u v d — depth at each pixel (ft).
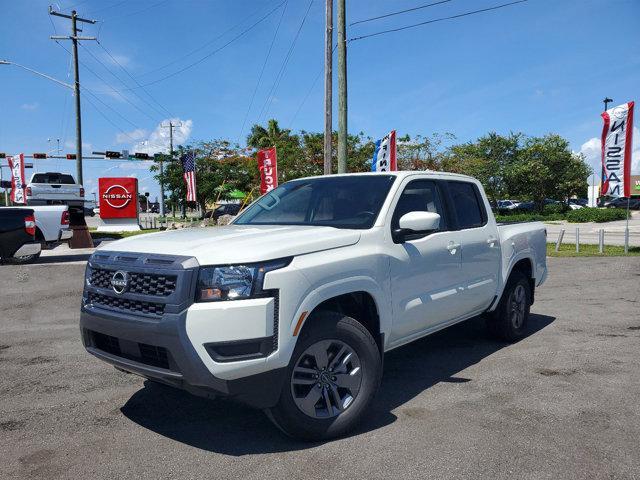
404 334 14.12
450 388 14.89
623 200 173.78
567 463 10.53
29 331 22.16
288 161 98.99
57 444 11.68
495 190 146.92
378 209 13.87
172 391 14.97
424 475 10.13
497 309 19.19
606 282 33.50
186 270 10.41
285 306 10.71
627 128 50.31
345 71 49.47
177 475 10.28
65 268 39.91
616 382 15.21
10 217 41.73
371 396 12.19
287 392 10.99
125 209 92.27
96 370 16.93
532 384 15.14
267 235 12.05
